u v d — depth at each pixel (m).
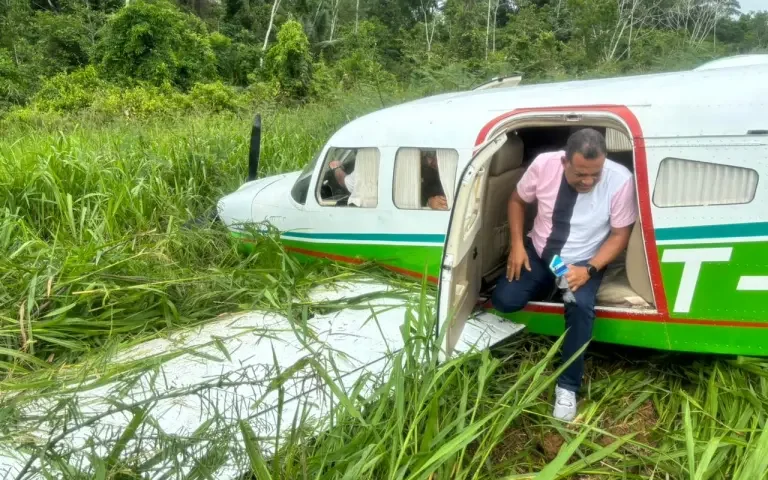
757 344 3.40
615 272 4.04
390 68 31.27
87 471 2.48
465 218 3.32
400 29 38.53
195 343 3.79
